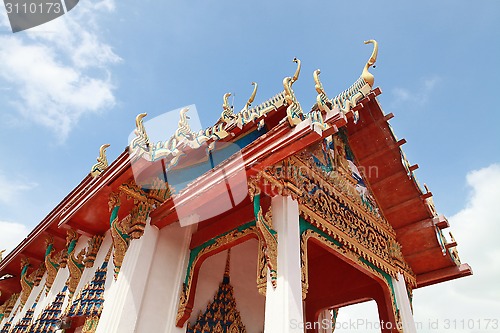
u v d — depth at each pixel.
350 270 7.12
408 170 6.96
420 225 7.05
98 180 5.38
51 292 7.10
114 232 5.21
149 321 4.84
